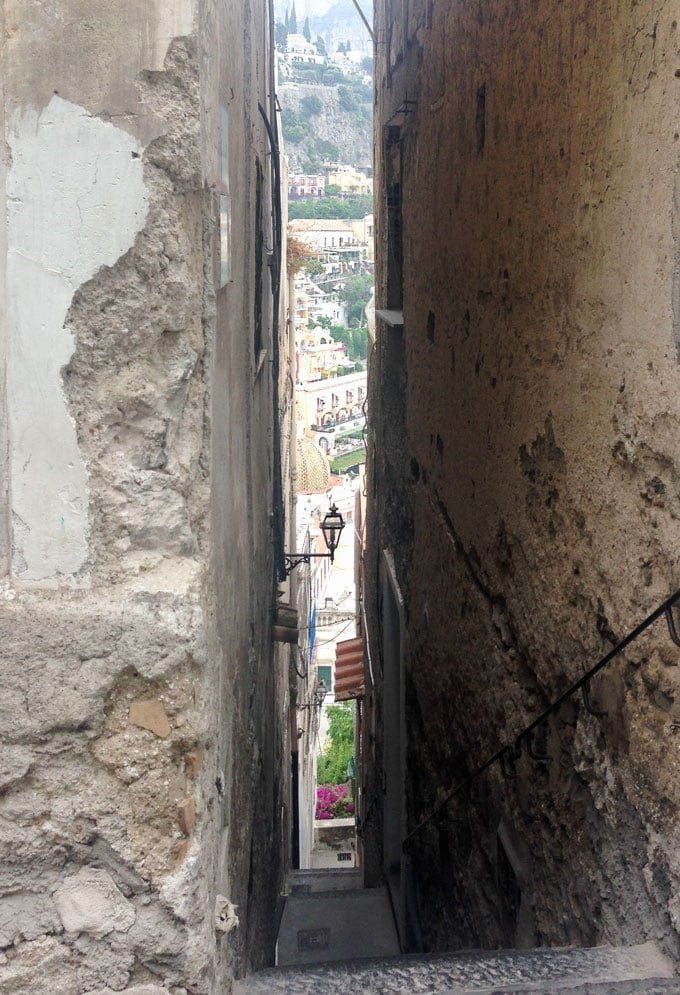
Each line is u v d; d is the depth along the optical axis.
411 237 6.99
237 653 3.51
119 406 1.96
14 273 1.92
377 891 7.65
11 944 1.94
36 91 1.88
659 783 2.56
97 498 1.97
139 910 1.96
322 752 27.48
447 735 5.46
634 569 2.75
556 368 3.47
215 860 2.26
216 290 2.40
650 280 2.62
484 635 4.61
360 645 12.88
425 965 2.60
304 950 6.80
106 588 1.96
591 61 3.05
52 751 1.93
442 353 5.70
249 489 4.33
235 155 3.35
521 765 3.87
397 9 7.61
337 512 9.18
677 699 2.47
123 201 1.91
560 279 3.41
